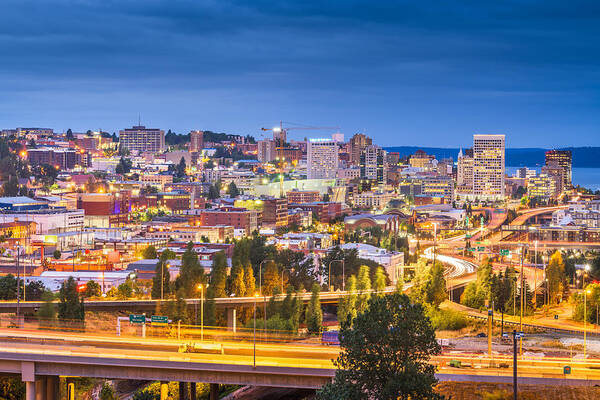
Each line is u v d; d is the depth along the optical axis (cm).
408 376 13362
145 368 17500
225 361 17275
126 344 19362
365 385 13938
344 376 13888
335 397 13462
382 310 14238
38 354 17625
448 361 19038
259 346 19475
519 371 17688
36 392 17938
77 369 17700
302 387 16862
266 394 19812
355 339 13962
